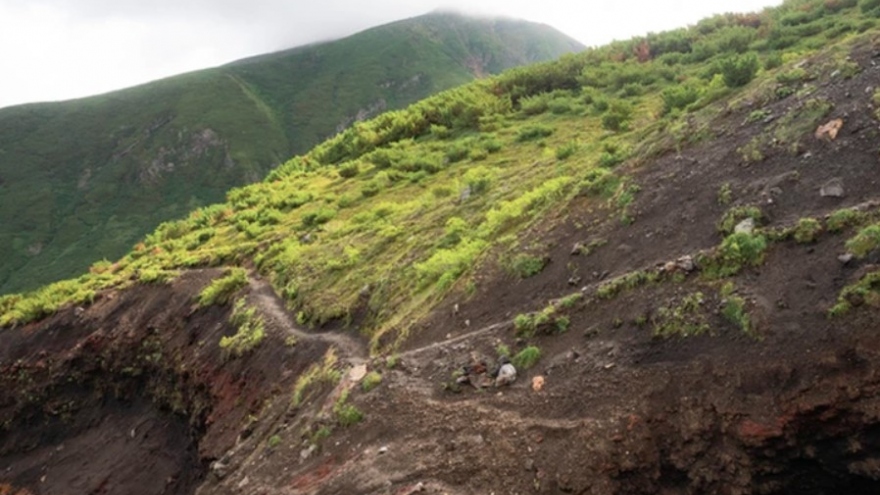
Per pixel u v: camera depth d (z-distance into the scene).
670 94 22.59
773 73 15.08
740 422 7.44
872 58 12.02
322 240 27.19
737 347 8.05
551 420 8.84
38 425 31.28
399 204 29.08
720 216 10.60
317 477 10.47
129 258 42.47
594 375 9.10
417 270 16.64
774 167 10.89
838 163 10.05
